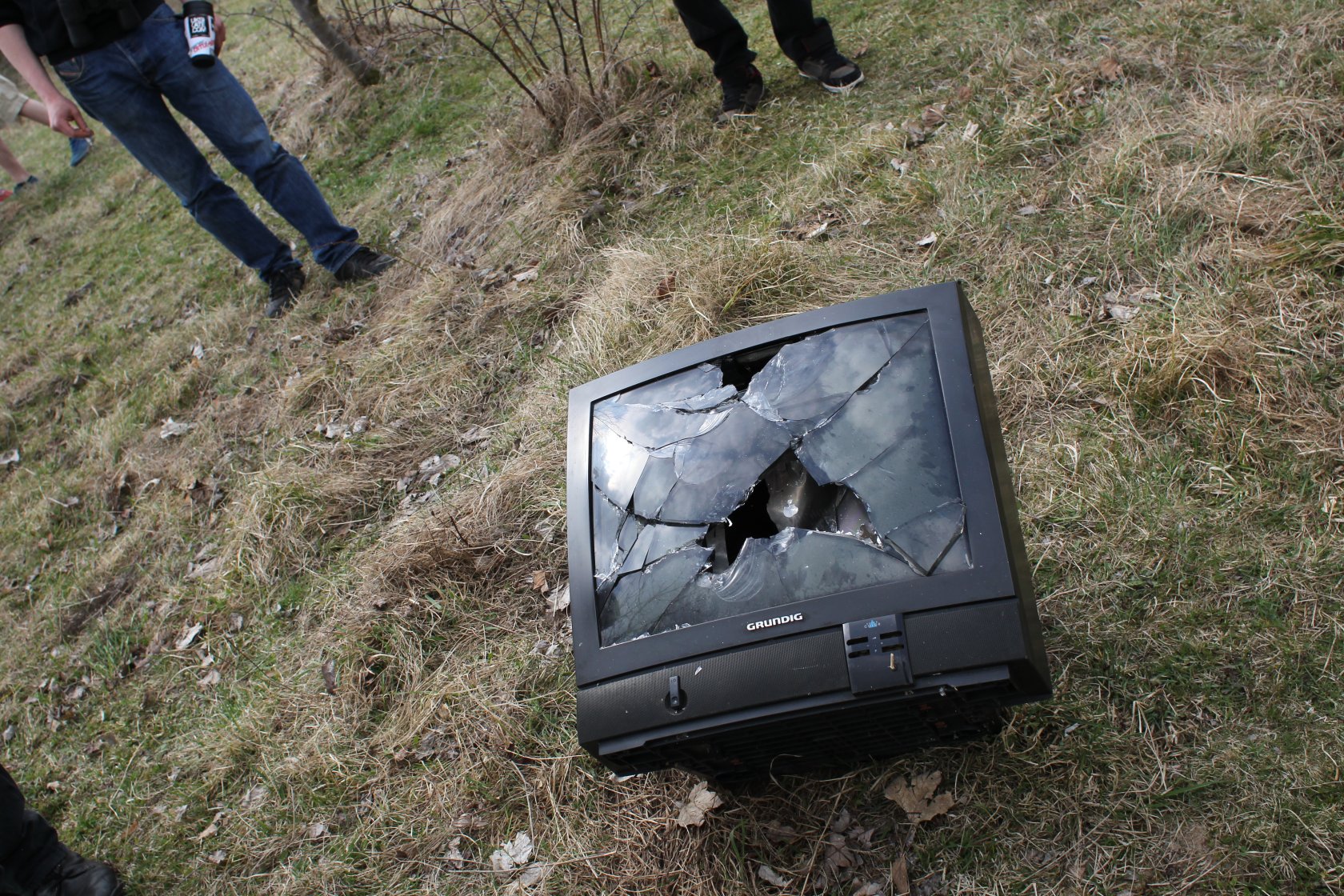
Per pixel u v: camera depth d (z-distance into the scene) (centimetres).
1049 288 302
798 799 226
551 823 245
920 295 210
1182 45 359
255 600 343
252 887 263
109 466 439
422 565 315
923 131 377
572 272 406
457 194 481
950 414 192
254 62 750
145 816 295
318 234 451
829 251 346
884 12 451
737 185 401
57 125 390
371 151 558
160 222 614
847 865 213
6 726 351
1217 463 244
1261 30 351
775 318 332
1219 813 192
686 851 228
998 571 173
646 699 188
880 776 221
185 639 343
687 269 363
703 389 221
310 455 383
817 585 186
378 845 257
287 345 449
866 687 172
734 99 430
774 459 201
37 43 385
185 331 493
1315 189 289
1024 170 341
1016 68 383
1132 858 193
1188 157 318
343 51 597
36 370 533
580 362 356
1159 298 284
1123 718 211
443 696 280
